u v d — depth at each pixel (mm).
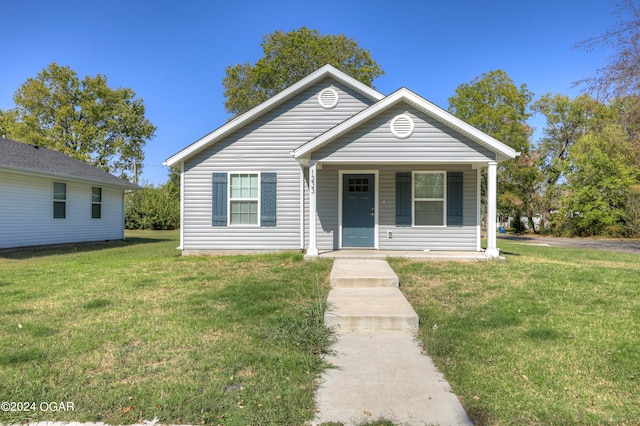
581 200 22469
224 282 6574
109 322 4410
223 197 10398
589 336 3963
